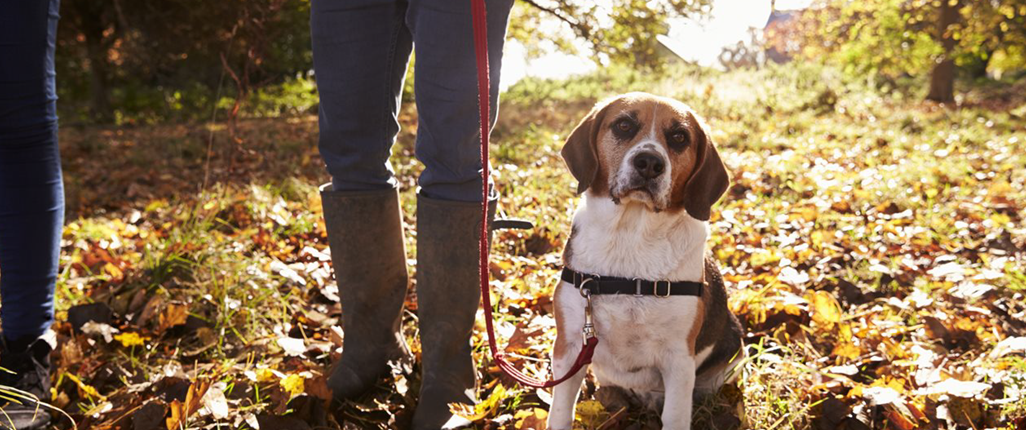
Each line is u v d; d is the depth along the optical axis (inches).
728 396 100.6
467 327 93.2
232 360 109.7
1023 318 135.3
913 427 92.1
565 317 88.5
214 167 314.0
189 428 88.7
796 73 620.7
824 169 258.4
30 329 93.2
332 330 116.0
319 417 92.0
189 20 620.7
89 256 161.3
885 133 376.5
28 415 88.1
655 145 85.9
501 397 92.9
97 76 711.7
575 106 523.5
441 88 83.8
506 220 95.3
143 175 301.9
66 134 464.1
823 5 815.1
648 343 86.8
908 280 154.2
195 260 141.6
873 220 202.4
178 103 750.5
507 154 295.3
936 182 248.5
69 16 671.8
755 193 235.6
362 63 85.4
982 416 95.5
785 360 107.7
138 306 129.8
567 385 87.1
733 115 442.3
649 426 93.7
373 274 95.0
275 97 730.2
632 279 85.1
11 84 86.3
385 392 99.4
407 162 293.3
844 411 95.2
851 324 126.7
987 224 196.9
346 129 88.7
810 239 183.8
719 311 98.8
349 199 91.7
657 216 86.8
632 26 357.7
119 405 99.3
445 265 89.4
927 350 114.9
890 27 776.9
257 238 168.7
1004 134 386.0
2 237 90.8
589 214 90.6
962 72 1172.5
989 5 703.7
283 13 650.8
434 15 81.7
